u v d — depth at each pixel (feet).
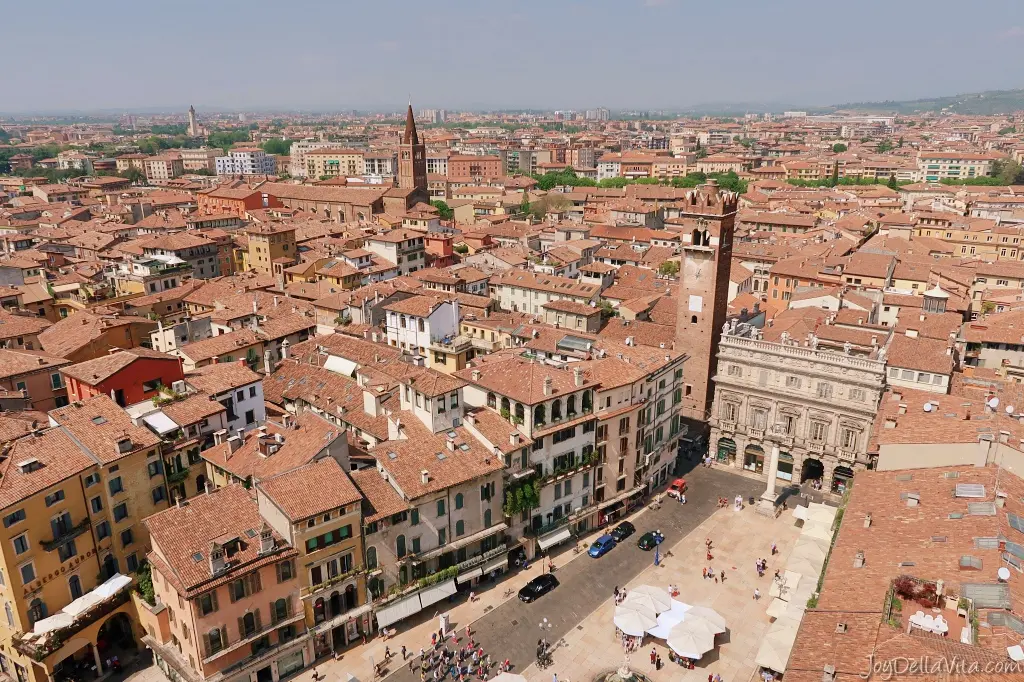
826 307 492.95
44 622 225.76
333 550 233.96
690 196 390.42
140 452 252.21
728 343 371.97
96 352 385.70
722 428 379.35
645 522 327.06
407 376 291.38
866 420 334.44
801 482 362.94
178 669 220.64
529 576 286.66
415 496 247.91
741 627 257.96
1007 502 209.26
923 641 143.95
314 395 329.52
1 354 335.26
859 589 182.09
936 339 384.88
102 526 246.06
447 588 262.26
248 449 264.31
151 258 590.96
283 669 232.12
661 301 501.56
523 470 281.95
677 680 232.94
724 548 306.55
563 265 620.08
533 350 377.50
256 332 388.37
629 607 249.96
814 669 155.02
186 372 314.96
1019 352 398.42
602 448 313.73
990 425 246.27
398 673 235.61
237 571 214.28
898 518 214.07
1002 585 167.22
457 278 540.93
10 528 217.77
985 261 653.71
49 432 245.04
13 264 519.60
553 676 235.40
